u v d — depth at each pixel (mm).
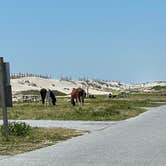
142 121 36156
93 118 39906
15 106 58875
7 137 22234
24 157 16516
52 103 62688
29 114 43031
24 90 198875
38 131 26344
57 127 29969
